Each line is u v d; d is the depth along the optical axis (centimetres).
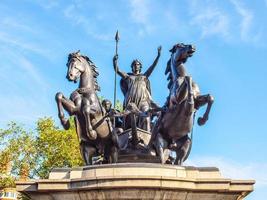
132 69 1994
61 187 1215
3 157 3553
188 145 1533
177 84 1501
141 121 1836
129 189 1184
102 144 1661
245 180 1208
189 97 1414
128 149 1689
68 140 3672
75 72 1597
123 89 1994
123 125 1830
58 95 1535
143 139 1761
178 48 1555
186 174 1246
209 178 1220
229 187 1203
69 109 1559
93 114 1587
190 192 1206
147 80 1972
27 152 3597
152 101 1925
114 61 2019
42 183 1218
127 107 1739
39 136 3653
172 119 1499
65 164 3669
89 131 1577
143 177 1177
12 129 3600
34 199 1241
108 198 1198
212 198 1217
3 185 3519
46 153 3612
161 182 1180
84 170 1264
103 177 1186
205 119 1462
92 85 1636
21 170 3541
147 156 1623
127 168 1239
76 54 1631
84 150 1644
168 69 1623
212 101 1447
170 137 1540
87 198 1209
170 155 1653
